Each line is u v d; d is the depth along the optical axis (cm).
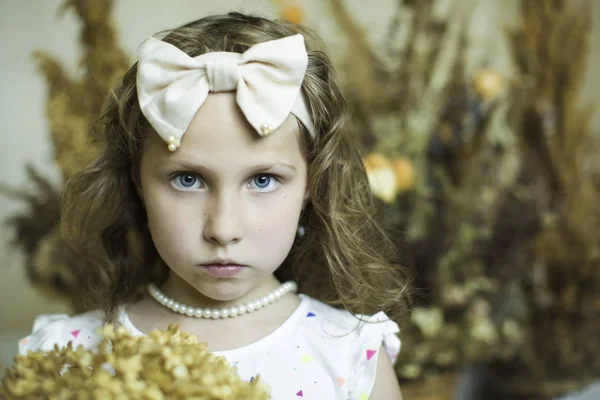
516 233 142
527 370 157
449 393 139
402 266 105
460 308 136
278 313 86
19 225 127
